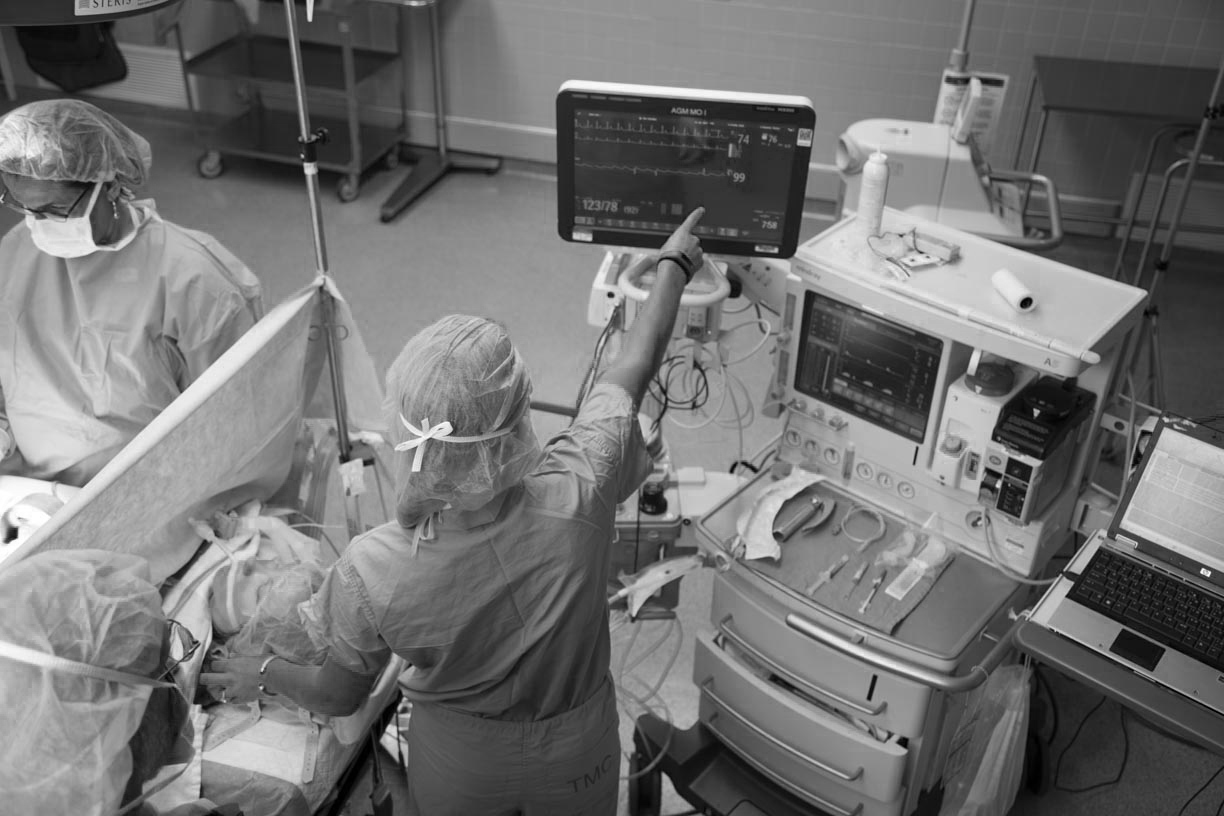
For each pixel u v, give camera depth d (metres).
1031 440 1.80
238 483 1.89
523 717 1.56
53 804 1.31
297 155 4.82
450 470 1.31
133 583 1.45
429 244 4.59
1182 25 4.25
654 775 2.33
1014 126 4.60
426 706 1.58
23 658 1.30
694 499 2.26
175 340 1.98
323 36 5.07
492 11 4.84
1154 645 1.83
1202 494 1.85
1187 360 4.00
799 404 2.16
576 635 1.49
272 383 1.85
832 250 2.00
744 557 2.02
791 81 4.68
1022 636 1.85
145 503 1.62
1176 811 2.44
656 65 4.79
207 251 1.99
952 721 2.06
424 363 1.29
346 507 2.22
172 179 4.95
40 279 1.90
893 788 1.98
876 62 4.54
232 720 1.66
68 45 4.56
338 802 1.73
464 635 1.42
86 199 1.80
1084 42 4.36
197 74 4.70
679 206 1.94
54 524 1.46
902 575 1.97
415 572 1.39
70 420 1.97
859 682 1.93
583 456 1.49
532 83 5.00
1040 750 2.42
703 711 2.29
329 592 1.43
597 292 2.11
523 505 1.42
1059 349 1.73
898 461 2.05
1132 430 2.02
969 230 2.94
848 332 2.00
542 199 5.00
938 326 1.84
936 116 3.07
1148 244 3.15
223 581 1.76
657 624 2.84
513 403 1.33
